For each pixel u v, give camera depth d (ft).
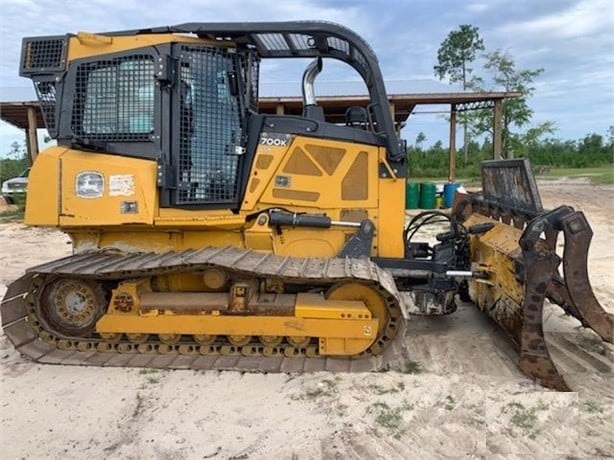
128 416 13.80
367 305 16.65
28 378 15.93
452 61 171.12
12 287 16.76
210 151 17.21
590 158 148.36
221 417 13.70
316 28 17.16
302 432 12.98
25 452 12.27
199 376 15.94
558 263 15.34
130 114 16.97
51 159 16.98
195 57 16.94
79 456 12.10
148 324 16.74
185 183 16.97
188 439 12.74
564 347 18.22
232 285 16.72
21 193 65.87
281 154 17.74
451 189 57.88
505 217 20.08
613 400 14.46
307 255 18.01
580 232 15.39
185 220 16.87
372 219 18.22
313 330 16.35
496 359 17.28
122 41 17.08
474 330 20.04
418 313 19.56
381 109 17.98
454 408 14.01
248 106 17.81
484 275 18.89
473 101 65.72
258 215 17.70
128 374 16.10
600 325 15.71
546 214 15.58
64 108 17.25
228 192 17.46
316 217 17.67
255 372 16.11
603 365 16.78
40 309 17.46
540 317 15.39
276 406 14.20
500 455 12.02
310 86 19.66
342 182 18.04
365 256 17.60
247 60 17.72
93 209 16.70
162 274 17.01
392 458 11.92
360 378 15.64
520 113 123.95
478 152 137.18
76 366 16.65
